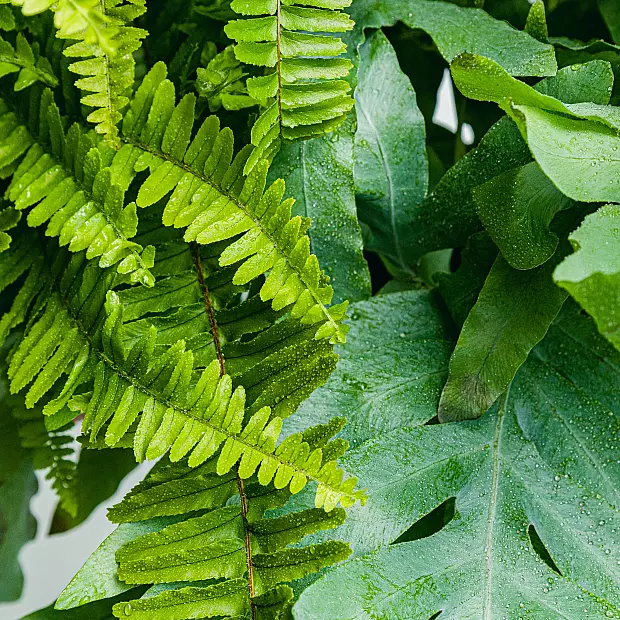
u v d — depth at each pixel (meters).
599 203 0.80
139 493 0.77
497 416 0.84
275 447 0.76
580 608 0.79
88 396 0.78
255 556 0.78
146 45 0.83
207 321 0.80
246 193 0.76
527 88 0.74
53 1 0.69
